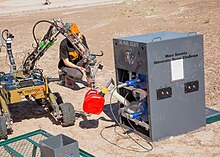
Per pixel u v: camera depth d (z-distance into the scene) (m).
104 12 22.34
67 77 8.91
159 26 15.34
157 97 5.67
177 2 22.38
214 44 11.30
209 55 10.27
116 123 6.71
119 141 6.00
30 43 15.32
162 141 5.82
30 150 5.71
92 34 15.61
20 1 37.16
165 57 5.61
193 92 5.94
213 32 12.73
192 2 21.41
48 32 6.89
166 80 5.68
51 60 12.01
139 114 5.92
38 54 7.02
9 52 7.29
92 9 25.61
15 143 5.99
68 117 6.64
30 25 20.44
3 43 7.70
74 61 8.76
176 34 6.07
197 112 6.04
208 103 7.10
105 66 10.59
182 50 5.73
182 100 5.87
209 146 5.62
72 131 6.54
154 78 5.59
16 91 6.55
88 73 6.57
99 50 12.69
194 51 5.84
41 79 7.02
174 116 5.85
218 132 6.03
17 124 7.06
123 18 18.69
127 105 6.19
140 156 5.47
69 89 8.95
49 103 7.20
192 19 15.57
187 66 5.82
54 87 9.16
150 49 5.49
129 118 6.11
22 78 6.88
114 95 6.18
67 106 6.70
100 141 6.06
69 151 4.21
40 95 6.75
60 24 7.04
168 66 5.66
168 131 5.85
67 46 8.62
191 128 6.03
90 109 5.91
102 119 6.95
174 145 5.70
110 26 16.88
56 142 4.49
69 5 31.27
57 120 6.98
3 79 7.04
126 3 26.08
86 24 18.36
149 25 15.94
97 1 31.73
